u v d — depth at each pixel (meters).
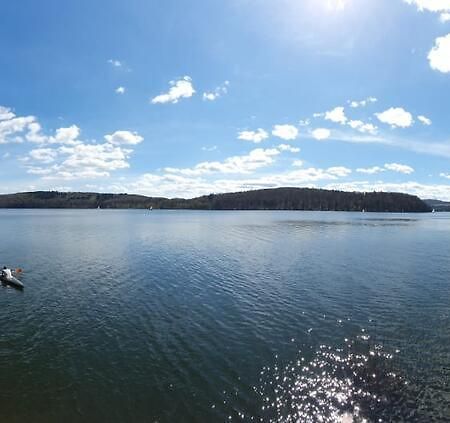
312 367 22.58
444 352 24.70
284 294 37.78
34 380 21.31
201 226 131.62
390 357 23.94
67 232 103.56
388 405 18.97
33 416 18.17
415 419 17.92
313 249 70.50
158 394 19.78
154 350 24.81
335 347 25.31
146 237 91.50
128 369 22.38
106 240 84.31
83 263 54.72
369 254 64.31
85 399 19.44
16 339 26.80
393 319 30.73
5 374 21.97
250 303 34.78
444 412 18.47
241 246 74.75
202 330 28.20
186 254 63.66
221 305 34.19
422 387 20.56
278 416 18.06
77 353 24.53
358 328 28.73
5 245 74.69
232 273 47.78
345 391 20.11
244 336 27.06
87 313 32.19
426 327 29.06
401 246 75.94
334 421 17.77
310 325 29.30
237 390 20.09
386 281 43.56
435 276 46.47
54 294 38.06
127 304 34.62
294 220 178.38
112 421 17.73
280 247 73.38
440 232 111.75
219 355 24.08
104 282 43.00
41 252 65.44
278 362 23.16
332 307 33.72
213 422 17.59
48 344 25.94
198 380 21.09
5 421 17.80
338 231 112.12
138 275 46.62
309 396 19.62
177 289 39.84
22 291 39.25
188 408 18.61
